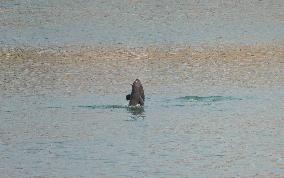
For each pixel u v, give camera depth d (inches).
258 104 5447.8
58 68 7003.0
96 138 4534.9
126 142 4436.5
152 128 4766.2
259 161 4023.1
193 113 5172.2
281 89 5994.1
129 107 5364.2
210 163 3993.6
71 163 4005.9
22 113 5246.1
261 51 7839.6
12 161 4060.0
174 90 6013.8
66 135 4623.5
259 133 4630.9
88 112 5246.1
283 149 4254.4
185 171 3843.5
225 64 7145.7
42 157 4131.4
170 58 7514.8
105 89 6072.8
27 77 6569.9
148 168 3902.6
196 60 7377.0
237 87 6097.4
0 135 4638.3
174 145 4360.2
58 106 5457.7
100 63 7258.9
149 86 6195.9
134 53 7824.8
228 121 4938.5
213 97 5728.3
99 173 3821.4
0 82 6353.3
